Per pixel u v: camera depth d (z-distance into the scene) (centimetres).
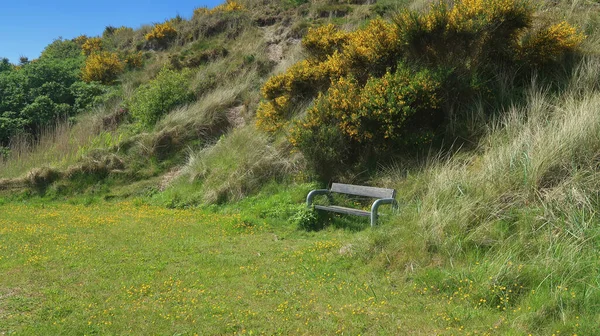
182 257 677
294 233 809
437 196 666
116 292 544
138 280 580
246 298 515
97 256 686
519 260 523
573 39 952
